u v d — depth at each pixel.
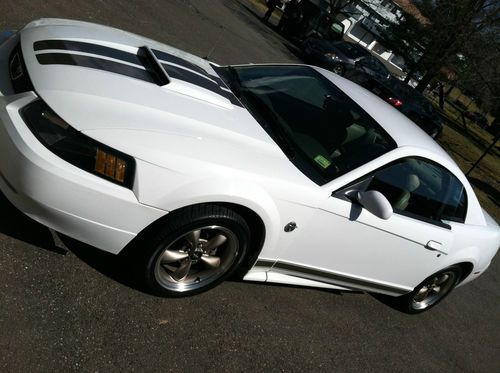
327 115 3.66
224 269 3.11
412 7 25.97
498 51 18.28
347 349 3.79
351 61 15.37
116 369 2.47
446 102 36.91
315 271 3.60
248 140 3.07
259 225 2.98
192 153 2.67
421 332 4.70
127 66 3.14
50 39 3.04
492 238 4.61
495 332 5.62
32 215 2.55
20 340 2.32
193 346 2.87
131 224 2.60
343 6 30.20
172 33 9.75
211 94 3.30
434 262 4.18
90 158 2.46
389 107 4.23
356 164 3.37
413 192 3.71
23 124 2.44
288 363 3.25
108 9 8.57
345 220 3.31
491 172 17.42
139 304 2.90
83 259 2.95
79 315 2.62
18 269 2.64
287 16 19.91
